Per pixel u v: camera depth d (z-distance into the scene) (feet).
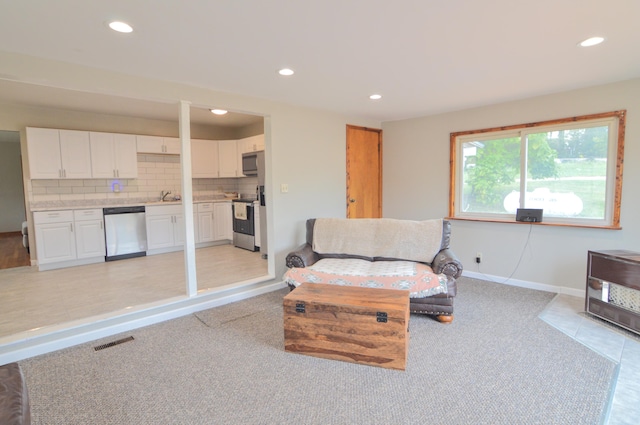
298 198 13.97
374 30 6.97
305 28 6.86
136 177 18.29
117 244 17.30
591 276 10.18
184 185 10.76
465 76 10.07
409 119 16.51
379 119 16.83
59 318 9.86
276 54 8.22
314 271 10.72
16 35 7.00
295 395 6.58
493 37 7.35
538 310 10.75
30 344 8.25
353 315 7.61
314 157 14.47
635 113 10.59
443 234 11.58
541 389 6.66
